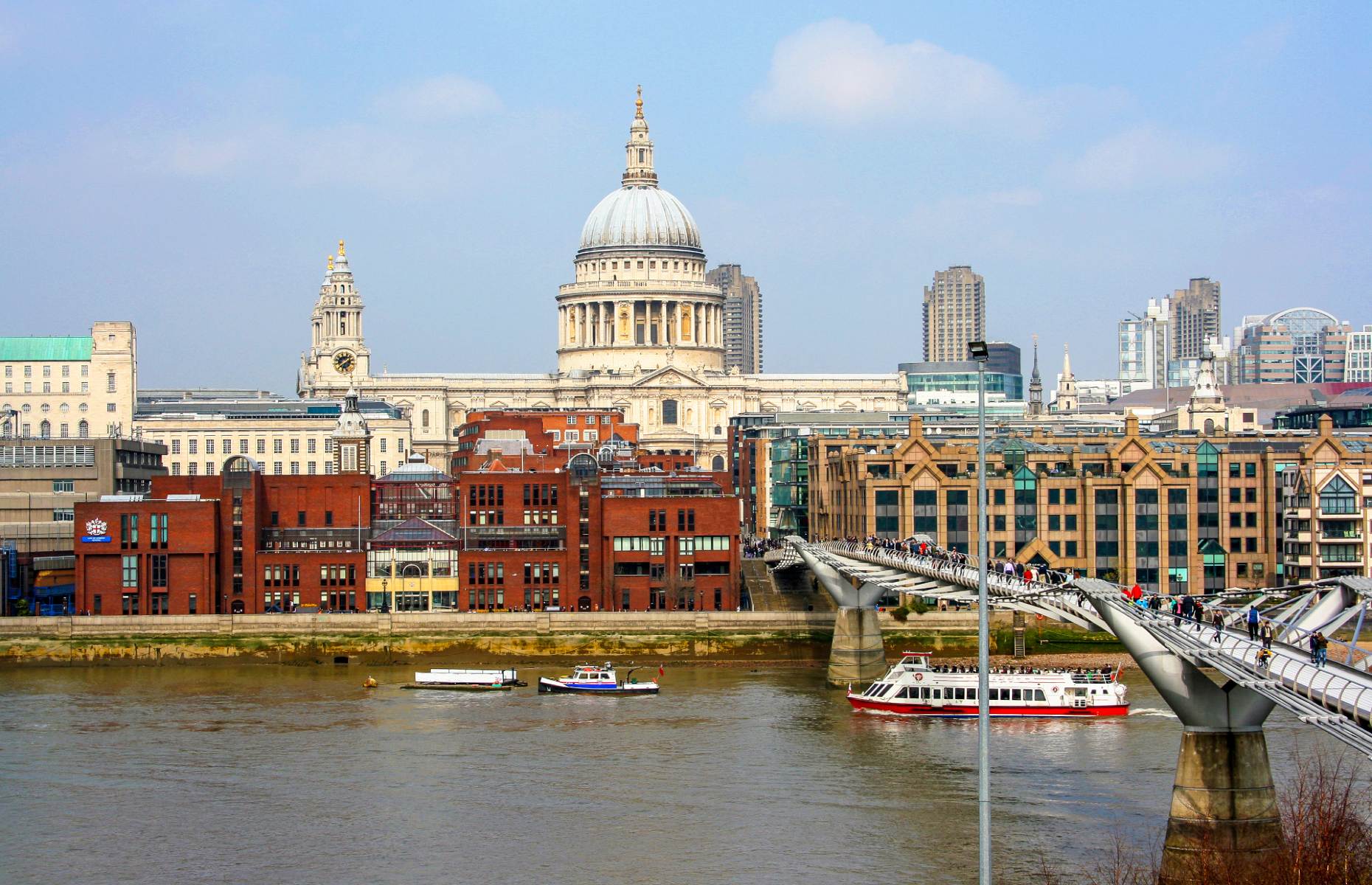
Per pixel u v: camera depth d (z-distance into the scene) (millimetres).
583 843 138500
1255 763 117750
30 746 175625
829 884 127312
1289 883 109375
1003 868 128625
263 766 166000
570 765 165000
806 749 171125
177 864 135000
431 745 175125
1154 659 118500
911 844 135875
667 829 141750
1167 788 151875
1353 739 92625
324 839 140875
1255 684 105312
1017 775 157500
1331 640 120500
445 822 145125
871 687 195000
